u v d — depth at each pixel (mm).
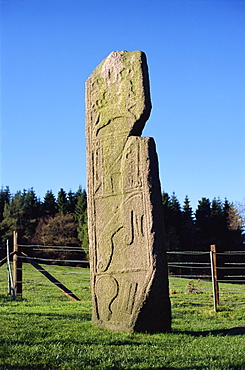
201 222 58938
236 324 13156
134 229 10516
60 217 56656
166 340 9398
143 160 10570
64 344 8711
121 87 11375
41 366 7289
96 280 11211
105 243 11109
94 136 11758
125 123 11141
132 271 10422
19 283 17609
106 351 8305
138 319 10055
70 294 17844
